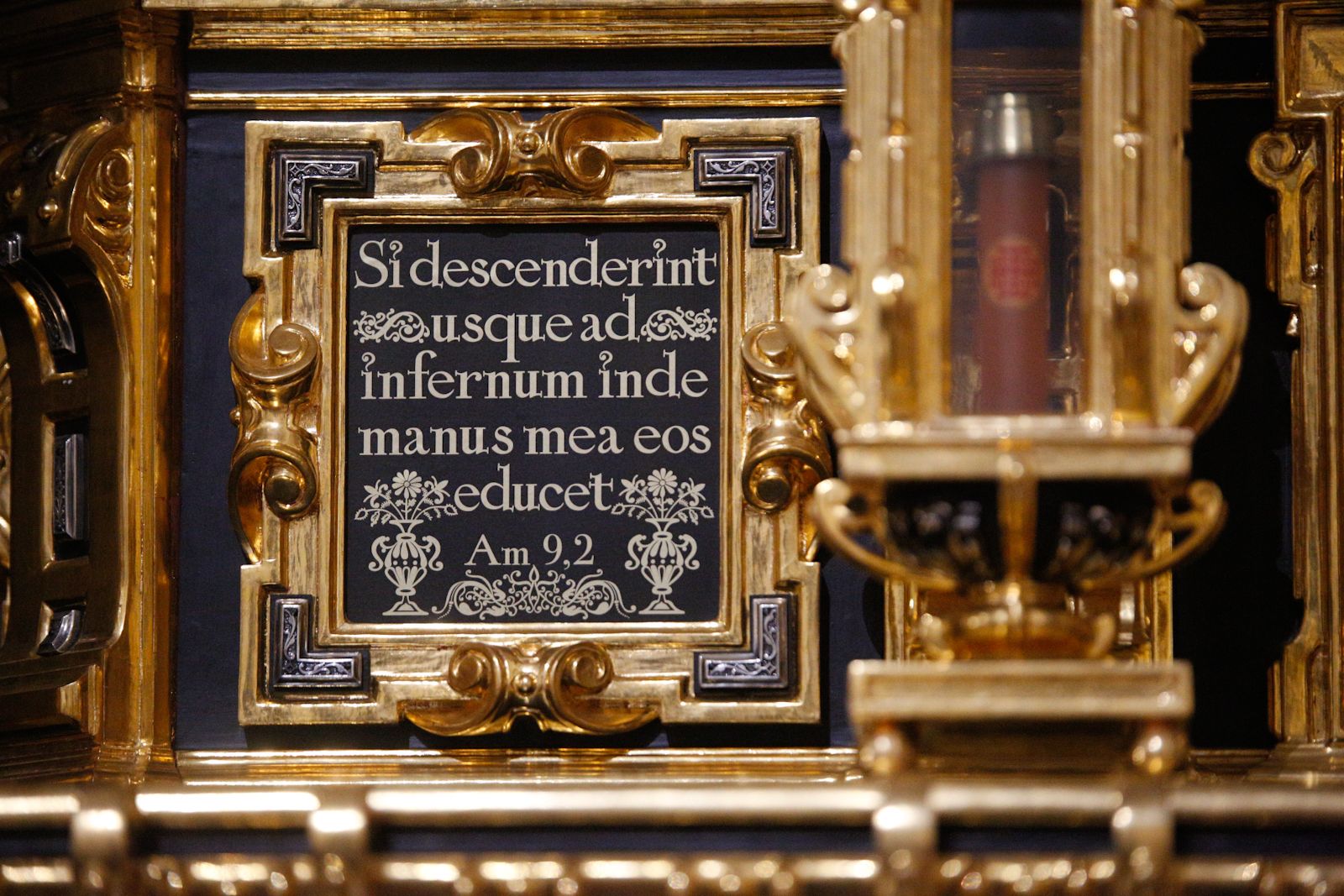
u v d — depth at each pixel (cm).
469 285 242
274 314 241
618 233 242
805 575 235
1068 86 212
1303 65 238
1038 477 192
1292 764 228
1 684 241
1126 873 187
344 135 244
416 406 241
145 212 244
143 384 242
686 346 240
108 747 235
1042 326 209
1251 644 236
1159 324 198
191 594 242
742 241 240
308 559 238
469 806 194
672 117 245
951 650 201
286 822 197
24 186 246
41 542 248
